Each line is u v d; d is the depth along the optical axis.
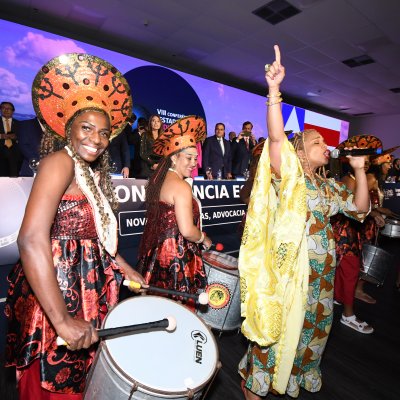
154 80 6.54
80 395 1.01
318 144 1.55
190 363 0.93
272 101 1.22
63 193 0.89
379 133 12.43
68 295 0.94
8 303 1.01
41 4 4.96
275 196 1.44
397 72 7.69
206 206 4.35
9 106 4.42
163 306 1.16
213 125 7.63
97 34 5.95
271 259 1.40
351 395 1.75
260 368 1.47
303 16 5.21
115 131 1.18
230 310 1.83
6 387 1.52
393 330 2.53
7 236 2.52
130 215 3.36
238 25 5.55
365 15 5.13
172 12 5.15
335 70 7.60
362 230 2.92
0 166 4.36
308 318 1.53
